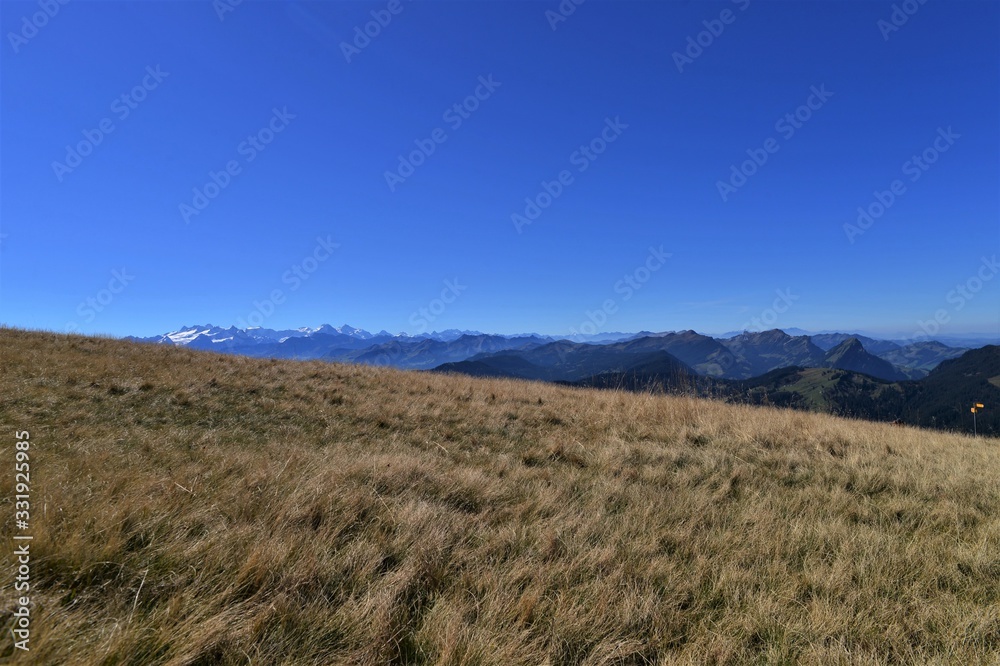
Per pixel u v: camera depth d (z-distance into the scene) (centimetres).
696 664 281
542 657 273
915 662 291
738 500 574
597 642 296
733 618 328
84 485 412
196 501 413
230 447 657
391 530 416
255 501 426
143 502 383
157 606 273
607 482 593
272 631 272
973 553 434
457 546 397
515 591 336
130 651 238
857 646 297
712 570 389
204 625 257
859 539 451
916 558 420
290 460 546
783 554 423
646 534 448
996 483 655
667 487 606
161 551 325
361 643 273
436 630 285
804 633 314
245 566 313
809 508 536
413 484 531
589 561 383
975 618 331
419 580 340
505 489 552
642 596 341
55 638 233
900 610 341
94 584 294
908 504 555
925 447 896
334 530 393
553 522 460
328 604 303
